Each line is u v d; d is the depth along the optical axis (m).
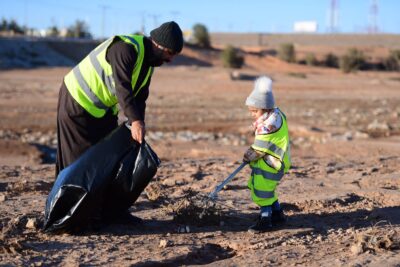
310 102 46.66
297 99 48.50
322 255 7.40
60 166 8.47
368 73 95.56
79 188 7.84
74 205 7.90
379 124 29.94
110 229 8.48
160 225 8.80
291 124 29.45
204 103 43.72
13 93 45.81
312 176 13.45
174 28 8.09
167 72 70.06
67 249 7.50
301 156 18.48
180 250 7.52
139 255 7.33
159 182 12.14
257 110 8.15
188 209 8.94
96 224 8.44
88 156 8.05
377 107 43.62
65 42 99.88
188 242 7.93
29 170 14.21
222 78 63.34
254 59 102.56
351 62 97.69
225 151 19.72
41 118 33.47
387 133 27.66
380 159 16.66
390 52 113.44
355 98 50.47
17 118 33.09
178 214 8.94
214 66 98.00
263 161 8.31
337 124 31.88
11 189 11.25
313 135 27.02
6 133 27.88
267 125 8.12
